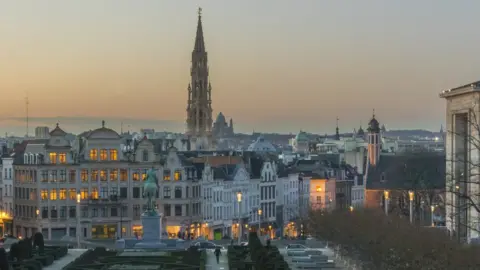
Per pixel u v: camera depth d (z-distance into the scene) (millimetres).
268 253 143875
